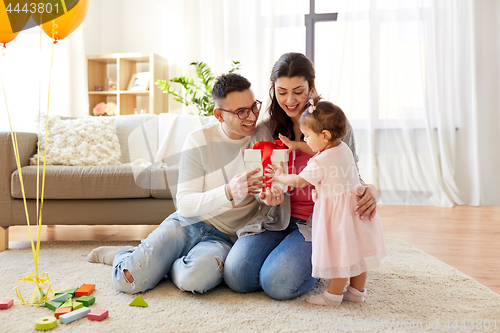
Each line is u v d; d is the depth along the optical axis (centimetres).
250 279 129
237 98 126
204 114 362
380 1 381
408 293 135
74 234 237
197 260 128
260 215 141
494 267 173
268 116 146
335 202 120
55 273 155
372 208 121
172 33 433
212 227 144
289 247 128
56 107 375
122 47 444
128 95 424
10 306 123
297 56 131
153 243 133
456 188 370
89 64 414
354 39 387
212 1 410
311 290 138
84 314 114
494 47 372
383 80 383
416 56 377
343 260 116
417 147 383
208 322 110
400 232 249
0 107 330
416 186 378
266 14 403
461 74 374
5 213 199
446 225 273
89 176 199
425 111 373
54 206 202
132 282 130
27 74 351
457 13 368
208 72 381
